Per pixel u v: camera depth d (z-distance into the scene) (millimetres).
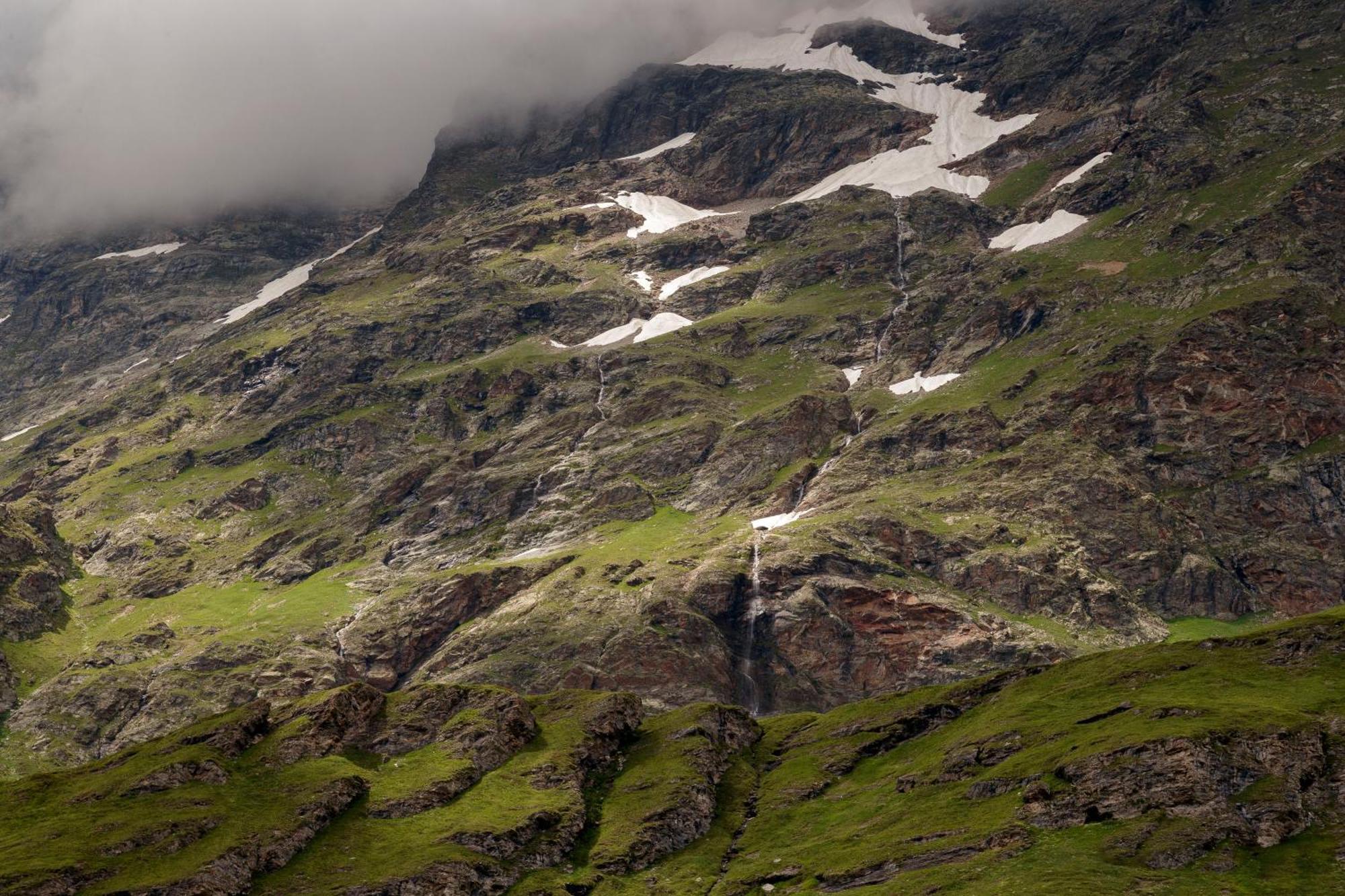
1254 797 124688
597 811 171000
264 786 163375
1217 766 128250
